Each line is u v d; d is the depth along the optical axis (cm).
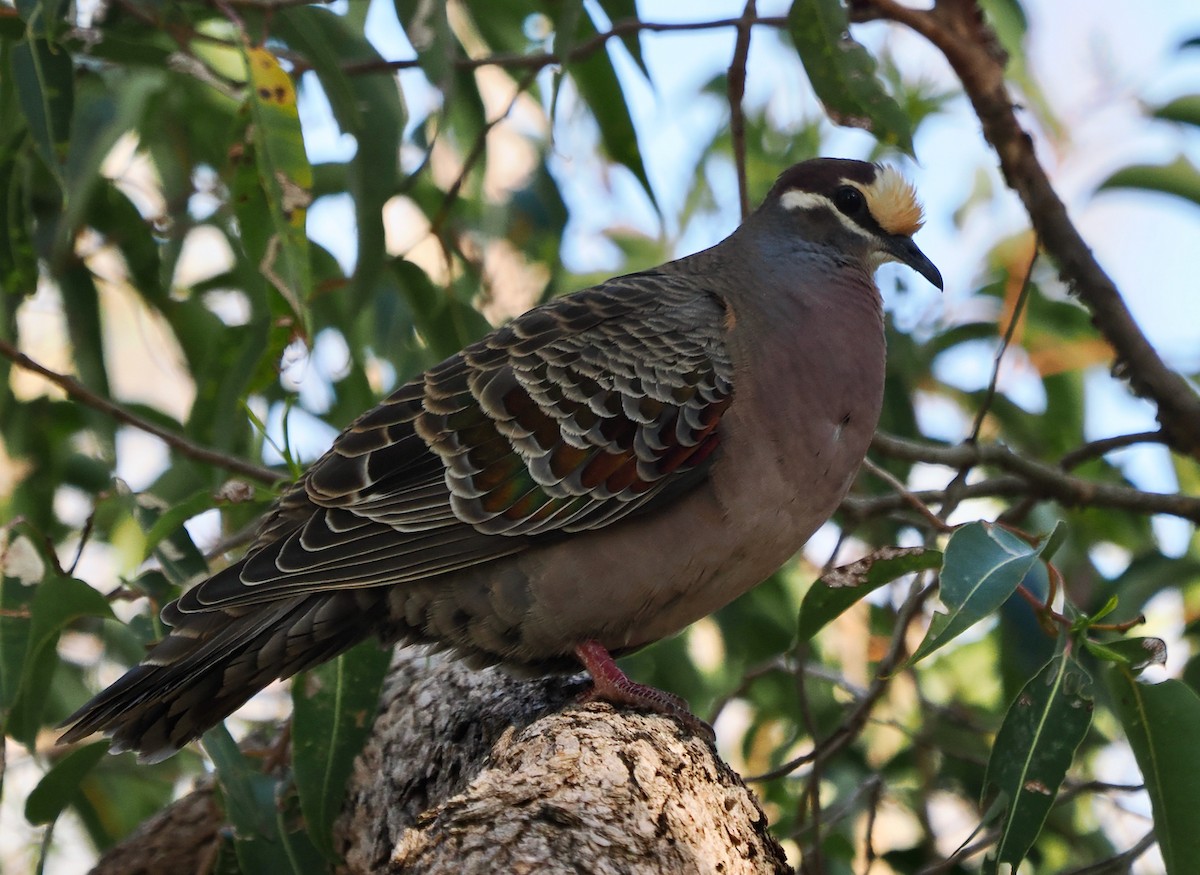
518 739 667
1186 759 684
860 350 806
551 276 1113
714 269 848
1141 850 844
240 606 725
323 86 894
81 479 1125
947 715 1029
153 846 914
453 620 761
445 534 746
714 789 643
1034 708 669
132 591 841
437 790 777
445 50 845
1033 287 1129
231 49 1005
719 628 1102
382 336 1073
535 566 752
